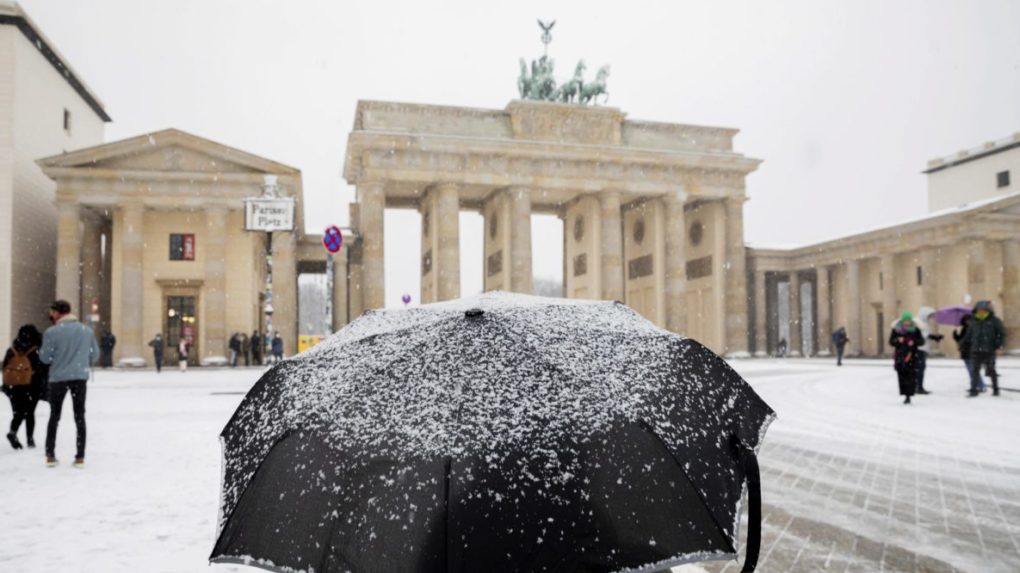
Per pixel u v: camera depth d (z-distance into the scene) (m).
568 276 81.56
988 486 11.19
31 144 57.31
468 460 2.88
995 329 23.31
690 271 82.88
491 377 3.18
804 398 25.17
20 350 14.55
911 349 22.44
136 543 8.02
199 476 11.86
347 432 3.11
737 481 3.35
